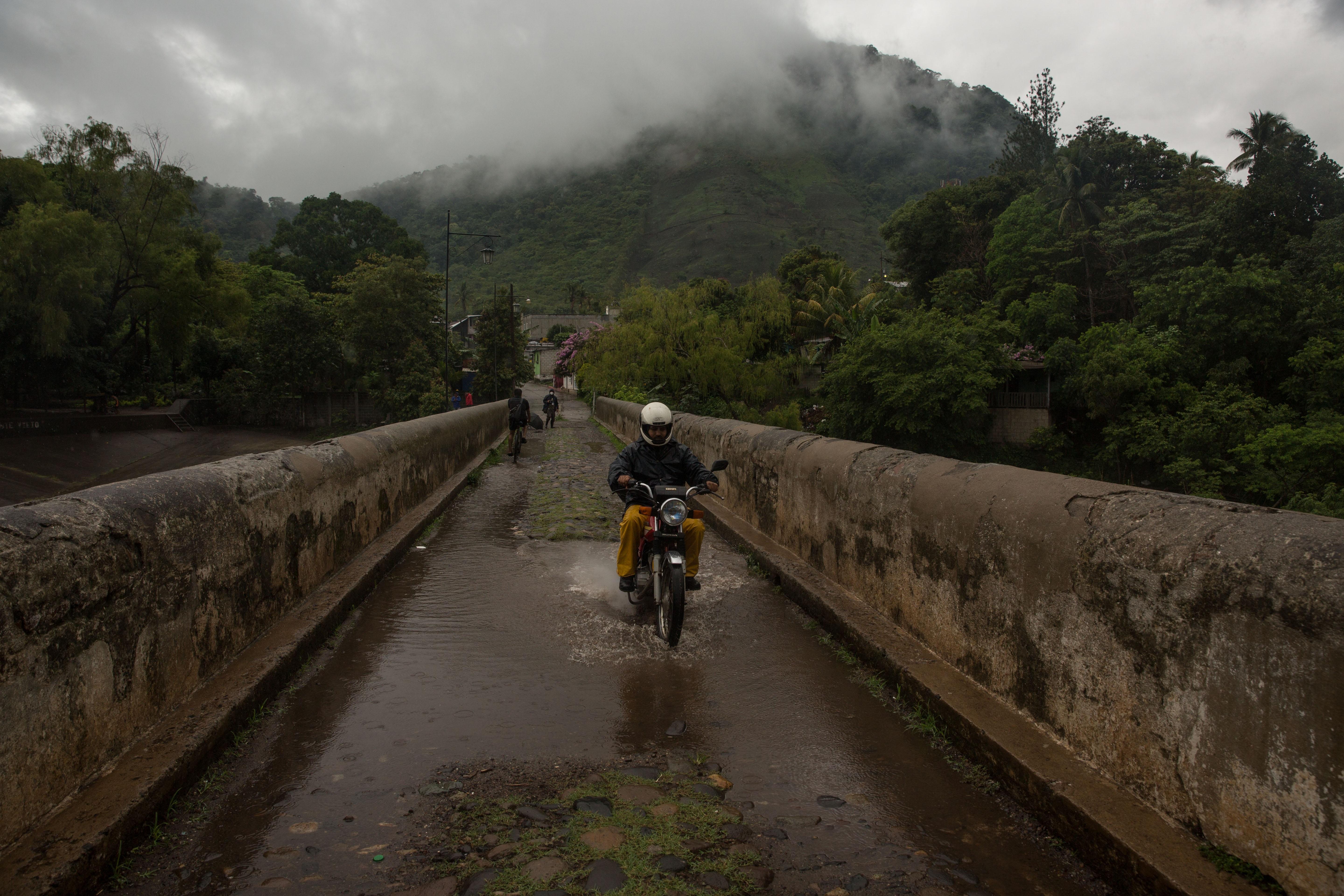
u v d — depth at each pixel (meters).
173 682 3.21
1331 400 29.77
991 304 41.03
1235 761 2.17
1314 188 38.94
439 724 3.54
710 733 3.51
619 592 5.92
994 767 3.02
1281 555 2.11
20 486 24.58
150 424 37.50
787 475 6.55
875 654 4.14
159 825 2.64
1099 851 2.42
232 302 41.62
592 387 35.31
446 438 11.29
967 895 2.35
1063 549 2.96
